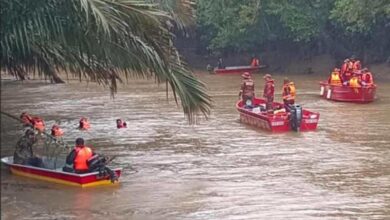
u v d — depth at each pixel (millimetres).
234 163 19828
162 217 14711
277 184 17375
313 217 14609
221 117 28750
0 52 12805
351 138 23688
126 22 13602
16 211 15055
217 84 44000
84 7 12664
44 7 12758
